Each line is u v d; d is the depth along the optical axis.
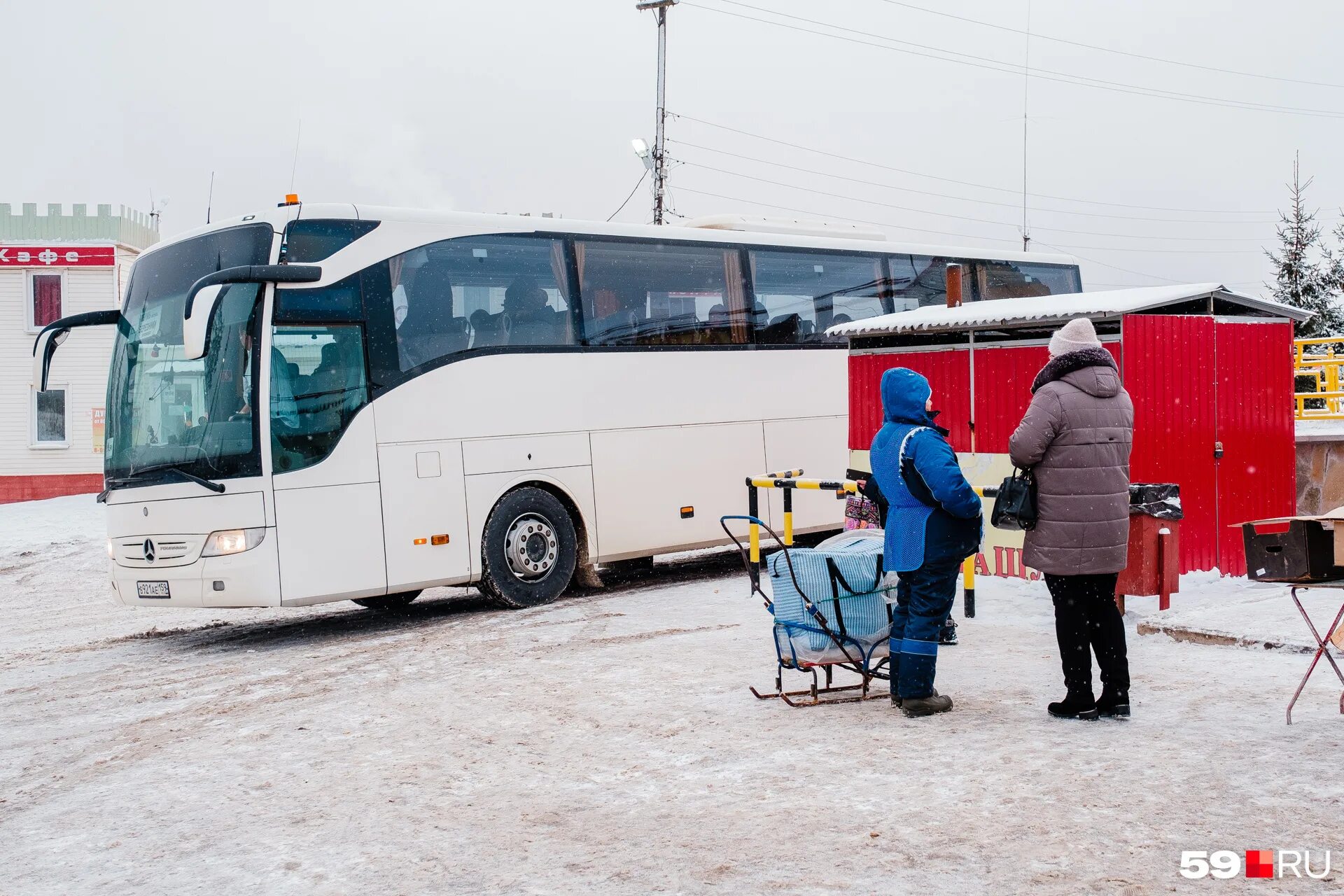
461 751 6.93
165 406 11.62
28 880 5.19
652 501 14.01
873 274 16.47
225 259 11.60
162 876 5.12
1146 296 10.88
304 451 11.36
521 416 12.91
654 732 7.08
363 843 5.39
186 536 11.27
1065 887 4.41
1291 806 5.13
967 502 6.82
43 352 12.00
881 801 5.52
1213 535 11.21
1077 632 6.70
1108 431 6.61
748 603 12.18
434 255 12.44
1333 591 10.05
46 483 40.81
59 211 41.53
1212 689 7.25
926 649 7.03
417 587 12.03
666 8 38.28
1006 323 11.22
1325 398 16.61
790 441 15.35
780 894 4.49
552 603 12.99
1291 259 41.25
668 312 14.36
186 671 10.38
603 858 5.00
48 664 11.30
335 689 9.09
